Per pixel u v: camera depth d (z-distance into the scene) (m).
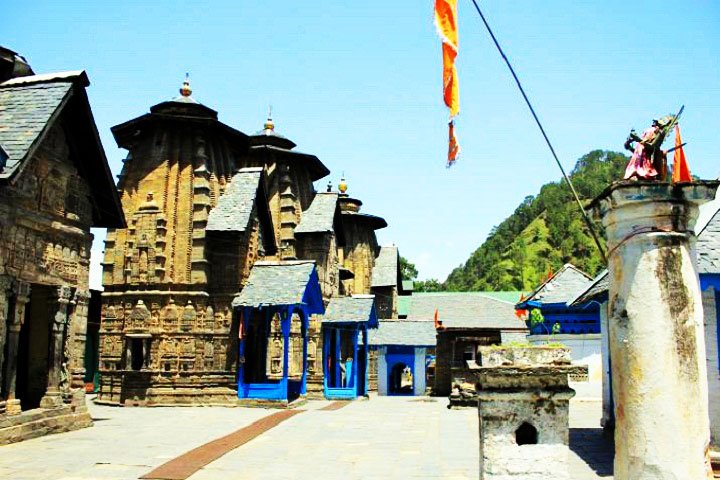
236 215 33.00
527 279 160.00
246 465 14.00
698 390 6.31
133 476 12.73
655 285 6.44
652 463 6.19
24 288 17.56
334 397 35.44
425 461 14.38
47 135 18.69
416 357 41.28
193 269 31.88
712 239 13.44
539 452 7.09
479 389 7.31
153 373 30.67
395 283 58.44
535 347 7.32
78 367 20.38
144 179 32.94
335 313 37.12
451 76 10.27
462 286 179.88
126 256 32.31
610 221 6.90
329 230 42.62
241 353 30.34
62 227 19.31
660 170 7.28
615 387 6.69
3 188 16.55
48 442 17.02
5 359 17.14
